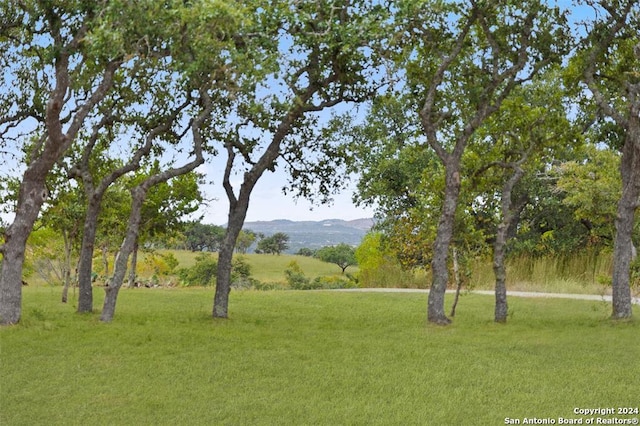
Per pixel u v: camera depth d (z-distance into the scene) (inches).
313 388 407.2
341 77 737.6
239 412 357.1
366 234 1925.4
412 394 395.2
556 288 1245.1
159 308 894.4
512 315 784.9
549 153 792.9
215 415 351.9
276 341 576.7
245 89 588.1
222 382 420.2
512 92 855.1
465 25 698.2
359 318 808.3
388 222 1579.7
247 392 397.1
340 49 678.5
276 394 392.8
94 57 637.3
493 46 717.3
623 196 735.1
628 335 617.9
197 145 719.1
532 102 953.5
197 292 1234.0
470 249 831.7
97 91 655.1
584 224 1513.3
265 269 3545.8
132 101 792.3
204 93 710.5
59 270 1604.3
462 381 425.7
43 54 700.7
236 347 541.3
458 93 743.1
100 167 958.4
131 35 571.2
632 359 496.7
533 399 384.5
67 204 954.1
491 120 766.5
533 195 1445.6
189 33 557.9
